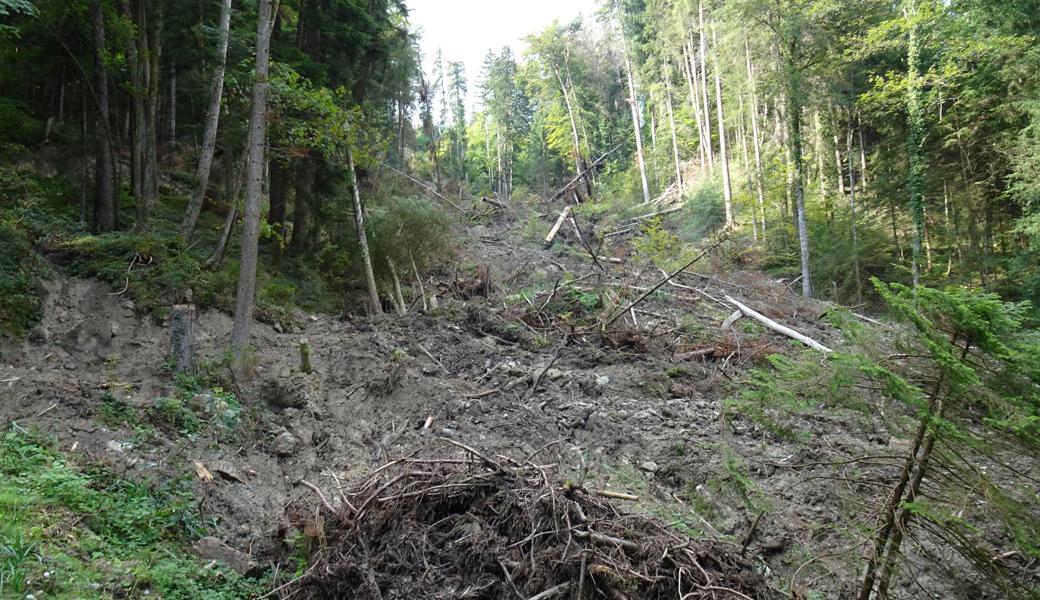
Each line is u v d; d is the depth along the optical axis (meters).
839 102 22.27
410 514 5.29
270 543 5.68
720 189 30.28
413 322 12.66
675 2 33.03
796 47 21.58
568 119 46.72
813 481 5.77
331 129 12.02
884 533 3.92
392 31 18.19
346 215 15.70
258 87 9.50
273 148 12.47
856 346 4.04
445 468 5.91
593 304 14.54
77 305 8.95
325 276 15.36
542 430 8.42
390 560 4.91
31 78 16.30
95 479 5.69
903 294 3.78
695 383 10.48
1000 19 17.61
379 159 14.96
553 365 11.05
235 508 6.08
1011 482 3.66
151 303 9.40
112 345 8.58
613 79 50.12
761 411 4.48
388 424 8.59
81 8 11.71
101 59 11.85
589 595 4.33
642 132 48.53
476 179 55.03
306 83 11.73
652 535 4.87
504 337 12.59
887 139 23.95
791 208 26.34
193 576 4.84
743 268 23.64
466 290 16.44
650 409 9.15
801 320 15.69
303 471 7.19
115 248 10.26
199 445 6.89
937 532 3.83
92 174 14.60
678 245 22.72
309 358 9.32
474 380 10.17
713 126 39.34
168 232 12.17
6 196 10.59
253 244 9.18
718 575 4.54
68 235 10.60
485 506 5.27
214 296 10.47
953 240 21.56
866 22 21.02
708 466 7.33
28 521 4.61
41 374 7.37
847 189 29.17
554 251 23.16
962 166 21.06
